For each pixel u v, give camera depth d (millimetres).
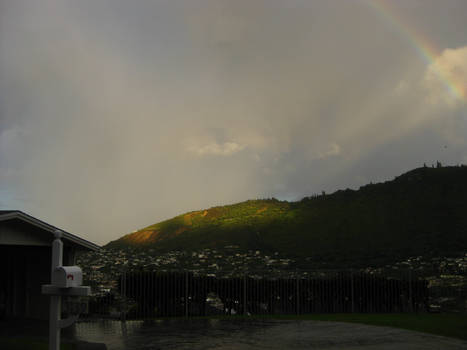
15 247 19953
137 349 12266
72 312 8188
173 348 12414
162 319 19578
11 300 19781
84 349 12141
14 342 12531
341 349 12305
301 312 22453
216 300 21672
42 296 18578
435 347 12594
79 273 8391
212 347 12594
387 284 23234
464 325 17078
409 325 17266
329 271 23297
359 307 22938
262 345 12922
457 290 23359
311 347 12602
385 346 12742
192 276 21328
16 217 15492
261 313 22016
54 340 8188
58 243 8312
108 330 15906
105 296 20078
